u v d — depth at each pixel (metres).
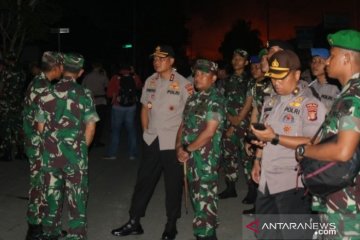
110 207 7.38
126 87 10.84
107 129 16.19
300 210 4.02
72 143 5.05
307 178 3.42
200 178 5.09
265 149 4.08
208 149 5.08
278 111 4.07
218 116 4.99
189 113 5.17
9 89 10.16
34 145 5.55
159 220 6.78
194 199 5.18
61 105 5.05
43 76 5.59
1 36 17.70
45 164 5.10
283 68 3.94
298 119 3.97
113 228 6.46
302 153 3.45
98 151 12.09
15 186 8.45
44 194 5.19
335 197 3.43
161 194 8.10
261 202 4.12
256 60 6.30
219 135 5.12
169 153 5.83
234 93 7.21
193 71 5.54
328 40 3.50
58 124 5.04
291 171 4.01
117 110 10.91
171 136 5.84
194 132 5.12
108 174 9.58
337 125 3.32
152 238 6.08
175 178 5.87
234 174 7.71
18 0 16.19
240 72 7.29
